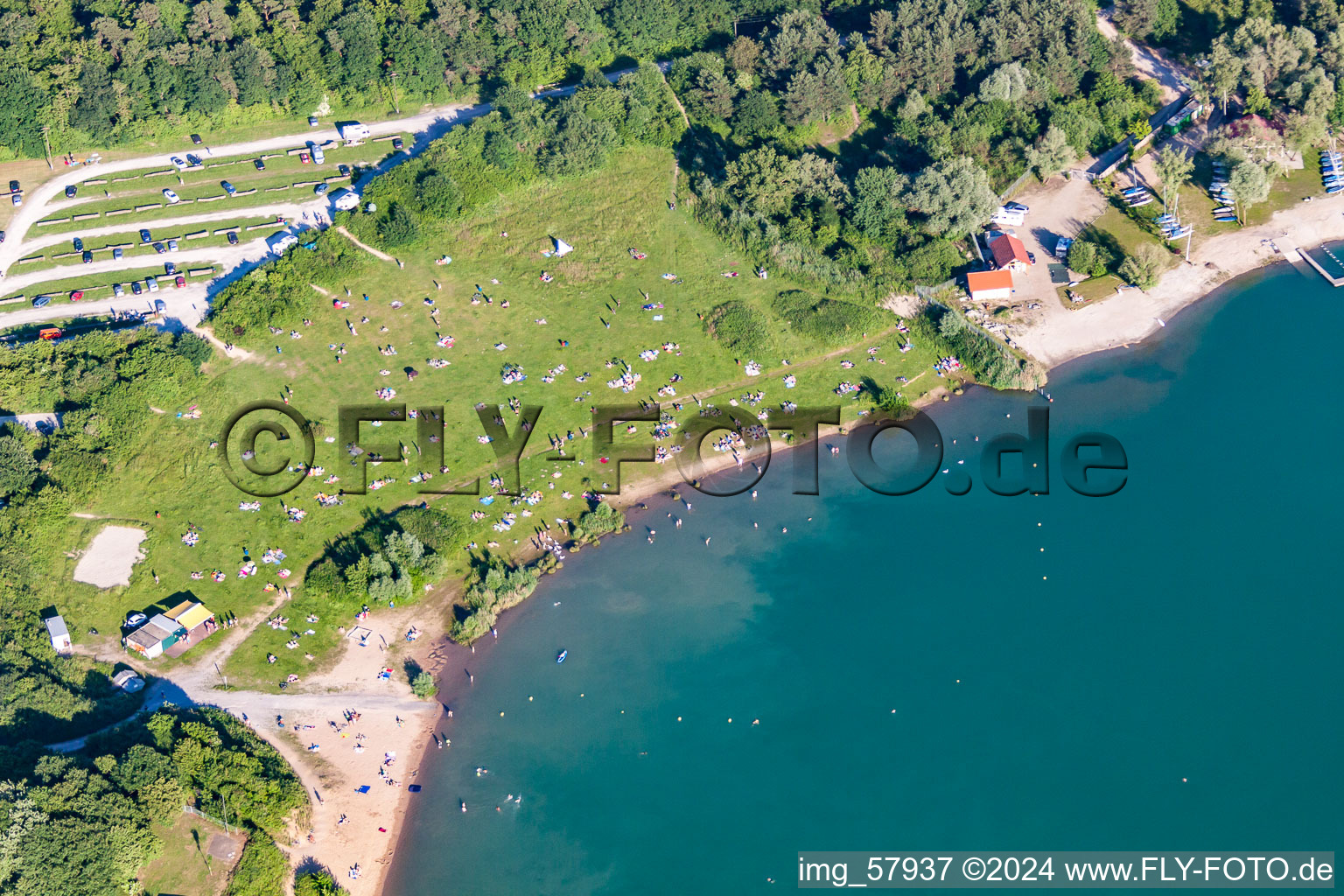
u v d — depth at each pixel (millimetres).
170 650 170000
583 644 172625
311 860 146500
